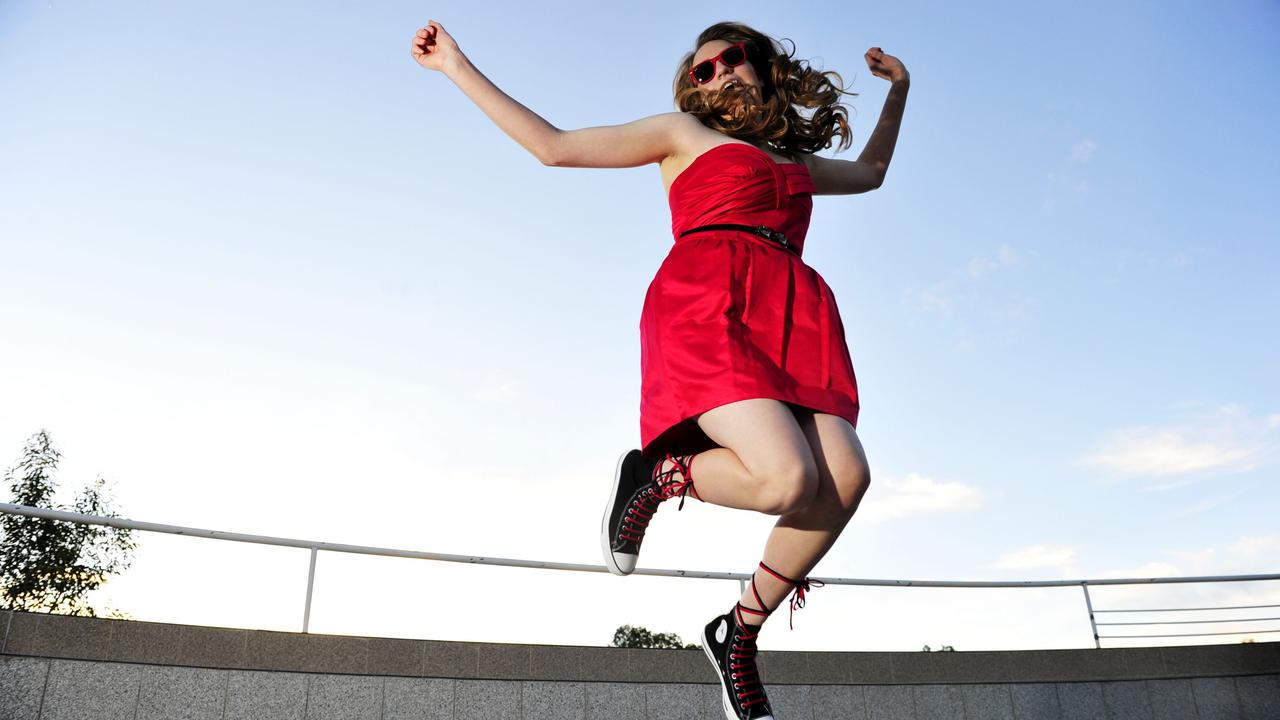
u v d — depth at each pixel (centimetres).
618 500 190
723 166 169
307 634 500
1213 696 668
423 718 508
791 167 177
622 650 573
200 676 465
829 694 612
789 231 172
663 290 164
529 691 539
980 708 638
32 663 426
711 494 157
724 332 151
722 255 160
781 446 138
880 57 232
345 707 493
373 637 515
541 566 590
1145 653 677
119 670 446
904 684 632
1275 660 683
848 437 154
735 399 143
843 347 166
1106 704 657
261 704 474
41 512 457
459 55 168
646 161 177
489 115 164
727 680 178
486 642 541
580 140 167
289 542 525
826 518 157
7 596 525
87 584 540
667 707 567
